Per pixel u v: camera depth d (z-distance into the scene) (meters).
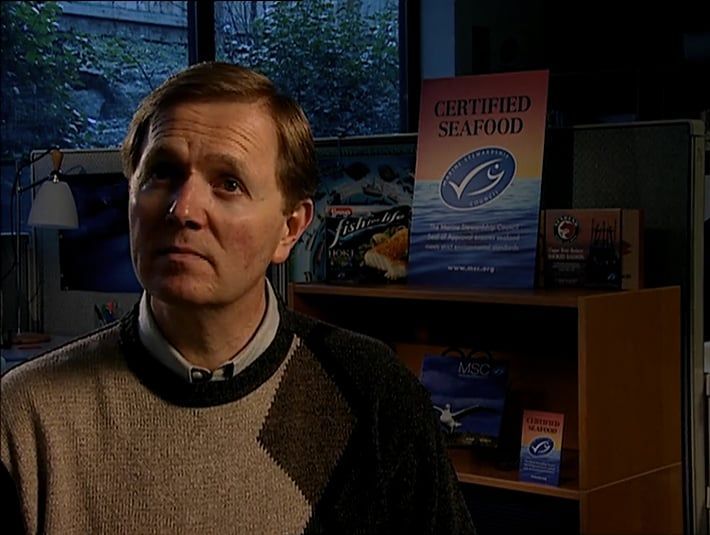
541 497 2.03
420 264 2.33
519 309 2.32
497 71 3.68
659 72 3.06
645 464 2.09
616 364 2.01
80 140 4.56
